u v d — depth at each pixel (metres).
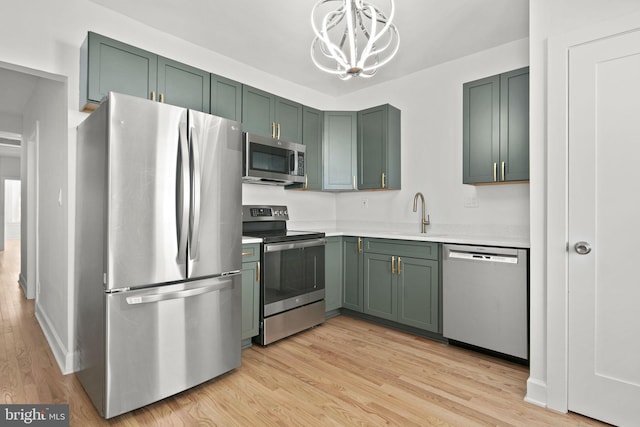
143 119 1.76
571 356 1.78
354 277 3.29
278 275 2.74
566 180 1.79
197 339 1.98
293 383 2.08
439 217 3.24
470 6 2.28
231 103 2.78
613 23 1.64
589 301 1.73
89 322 1.86
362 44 2.79
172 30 2.60
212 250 2.04
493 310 2.38
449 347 2.65
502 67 2.85
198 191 1.92
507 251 2.31
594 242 1.71
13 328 2.94
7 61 1.93
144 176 1.76
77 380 2.07
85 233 1.94
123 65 2.13
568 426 1.67
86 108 2.12
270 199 3.49
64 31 2.12
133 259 1.72
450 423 1.69
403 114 3.52
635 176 1.61
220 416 1.74
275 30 2.61
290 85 3.63
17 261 6.78
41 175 3.15
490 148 2.60
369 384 2.07
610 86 1.66
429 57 3.08
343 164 3.60
